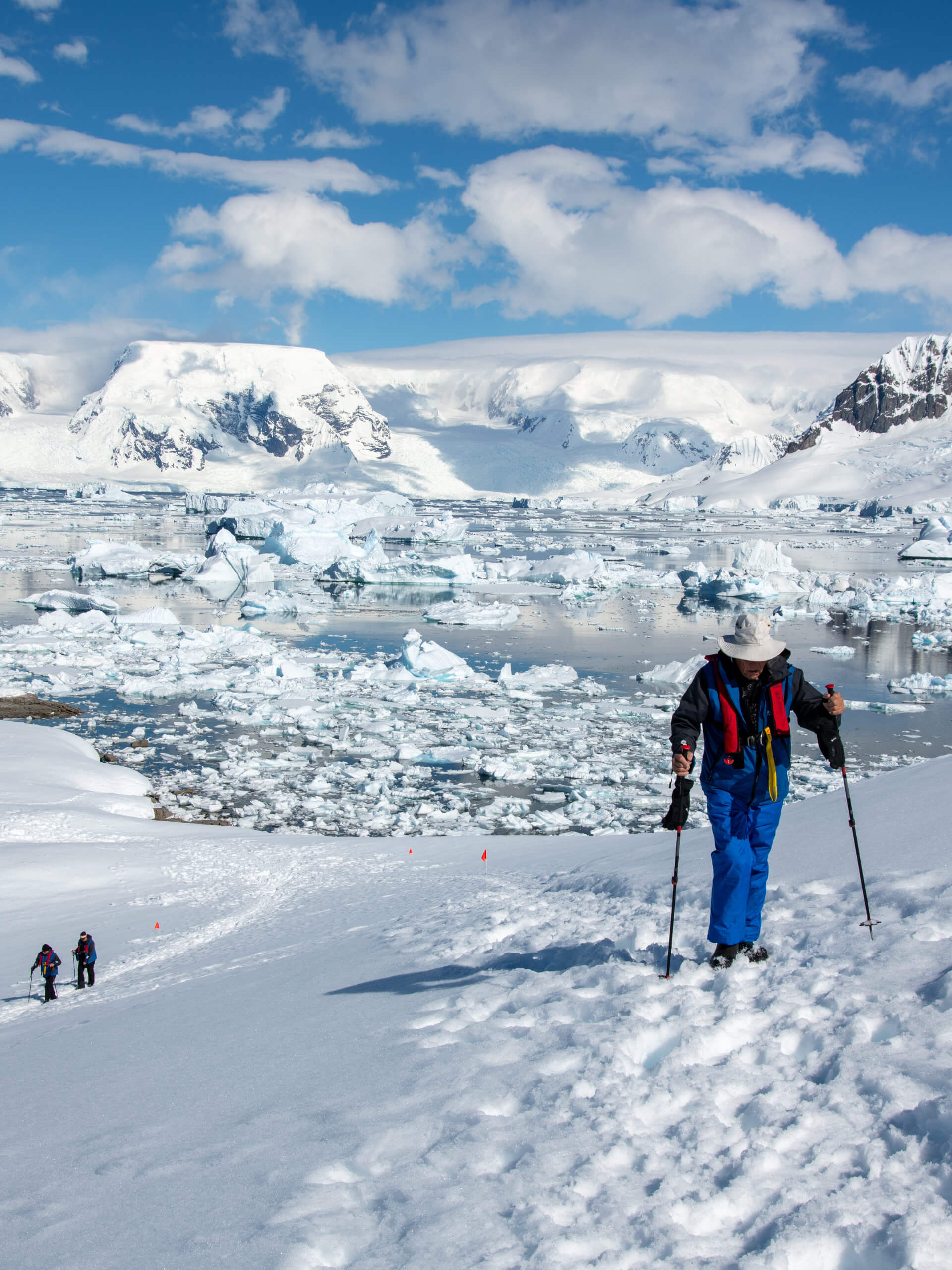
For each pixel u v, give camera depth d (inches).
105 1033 232.7
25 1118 149.5
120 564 3321.9
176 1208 99.0
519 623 2370.8
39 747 1054.4
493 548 4953.3
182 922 546.0
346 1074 137.4
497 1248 83.7
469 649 1930.4
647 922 208.4
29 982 442.6
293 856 705.0
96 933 541.6
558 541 5620.1
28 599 2464.3
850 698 1486.2
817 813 308.8
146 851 733.9
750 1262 78.8
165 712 1337.4
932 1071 103.7
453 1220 88.4
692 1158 96.7
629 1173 95.0
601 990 152.5
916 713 1366.9
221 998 254.2
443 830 867.4
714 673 158.6
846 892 184.5
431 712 1348.4
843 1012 125.2
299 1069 145.6
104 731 1230.9
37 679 1528.1
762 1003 135.3
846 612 2758.4
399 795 977.5
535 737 1215.6
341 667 1684.3
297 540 3767.2
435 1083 123.8
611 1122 104.2
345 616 2470.5
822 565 4333.2
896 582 2920.8
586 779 1035.9
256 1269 83.3
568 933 220.2
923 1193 85.0
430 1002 171.5
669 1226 85.0
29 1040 267.7
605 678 1624.0
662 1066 118.4
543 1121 107.4
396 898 462.3
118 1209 101.3
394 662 1692.9
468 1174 97.5
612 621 2412.6
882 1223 82.2
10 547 4229.8
